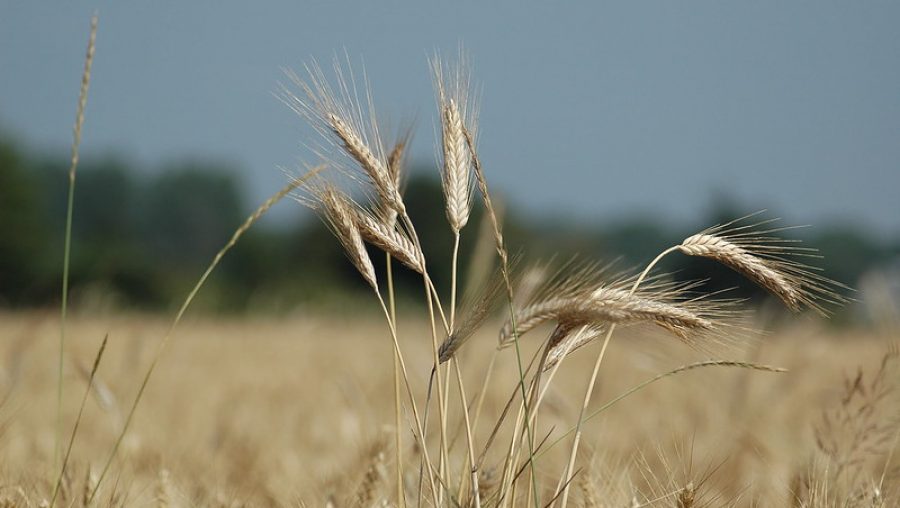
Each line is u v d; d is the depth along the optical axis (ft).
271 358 131.23
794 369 75.82
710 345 29.66
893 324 58.03
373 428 57.52
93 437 62.59
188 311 176.86
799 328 89.04
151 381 96.27
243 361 126.93
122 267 343.26
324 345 151.23
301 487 44.68
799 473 40.57
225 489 43.98
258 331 175.83
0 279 462.19
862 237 494.18
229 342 150.71
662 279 30.40
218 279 352.69
